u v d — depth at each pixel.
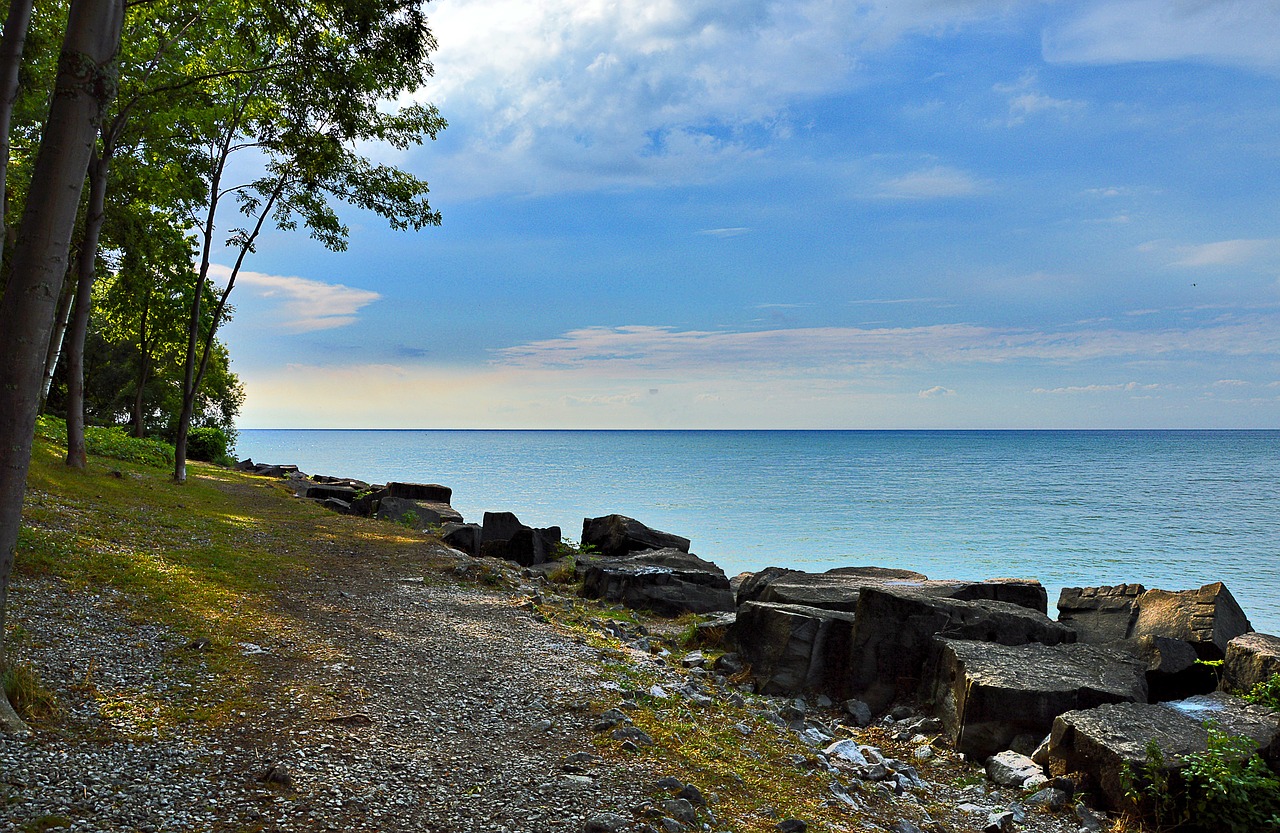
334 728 7.70
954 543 47.34
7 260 26.98
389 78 18.88
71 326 25.72
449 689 9.66
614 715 9.15
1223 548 44.62
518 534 28.14
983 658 12.41
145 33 26.73
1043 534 50.91
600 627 16.23
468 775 7.06
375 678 9.63
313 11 16.73
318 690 8.80
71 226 6.76
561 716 9.12
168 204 31.91
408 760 7.21
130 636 9.78
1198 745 9.58
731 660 15.09
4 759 5.82
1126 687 11.62
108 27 6.89
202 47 28.80
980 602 15.02
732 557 42.69
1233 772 8.87
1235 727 10.10
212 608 11.85
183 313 45.34
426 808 6.26
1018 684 11.40
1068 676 11.88
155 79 27.00
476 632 13.13
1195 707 11.00
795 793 8.06
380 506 32.25
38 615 9.89
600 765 7.64
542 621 15.09
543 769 7.43
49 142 6.60
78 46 6.67
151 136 28.78
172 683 8.37
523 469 127.94
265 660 9.73
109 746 6.48
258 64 28.02
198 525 20.14
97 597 11.20
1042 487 92.12
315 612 12.88
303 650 10.42
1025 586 18.00
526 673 10.84
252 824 5.56
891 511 65.25
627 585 21.39
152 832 5.23
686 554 24.89
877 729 12.55
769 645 14.86
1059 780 9.95
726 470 128.62
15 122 25.42
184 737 6.95
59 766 5.92
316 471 112.06
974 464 152.50
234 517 23.73
